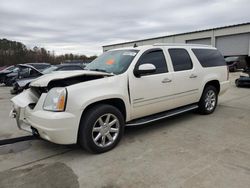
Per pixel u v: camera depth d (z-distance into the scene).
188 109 5.20
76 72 3.80
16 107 4.00
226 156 3.47
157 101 4.47
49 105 3.42
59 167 3.28
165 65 4.68
